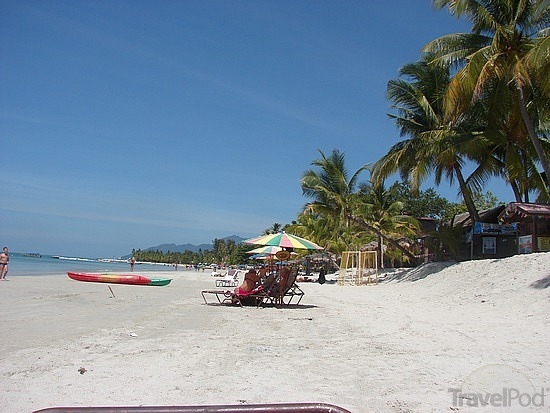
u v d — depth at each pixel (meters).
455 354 7.56
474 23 21.81
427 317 12.62
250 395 5.43
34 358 7.04
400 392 5.58
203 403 5.11
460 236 25.42
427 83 26.50
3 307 13.41
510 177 23.31
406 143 26.64
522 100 19.06
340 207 31.69
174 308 14.66
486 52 19.70
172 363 6.90
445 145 23.72
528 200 25.23
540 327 9.80
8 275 34.00
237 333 9.78
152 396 5.34
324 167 32.09
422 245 31.22
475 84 19.33
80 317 11.72
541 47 15.93
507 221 20.81
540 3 17.69
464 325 10.77
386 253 38.84
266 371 6.51
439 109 26.27
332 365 6.89
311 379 6.12
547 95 19.03
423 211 54.75
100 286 24.22
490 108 22.02
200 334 9.57
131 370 6.45
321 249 17.03
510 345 8.11
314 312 14.13
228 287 28.75
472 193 26.94
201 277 46.03
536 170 24.05
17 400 5.11
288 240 16.25
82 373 6.24
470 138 23.09
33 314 12.04
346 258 33.72
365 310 14.75
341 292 23.69
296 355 7.58
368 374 6.38
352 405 5.11
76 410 1.98
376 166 27.83
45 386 5.64
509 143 23.39
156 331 9.84
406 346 8.34
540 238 19.20
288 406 2.08
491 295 15.30
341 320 12.11
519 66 18.05
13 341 8.31
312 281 37.69
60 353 7.41
